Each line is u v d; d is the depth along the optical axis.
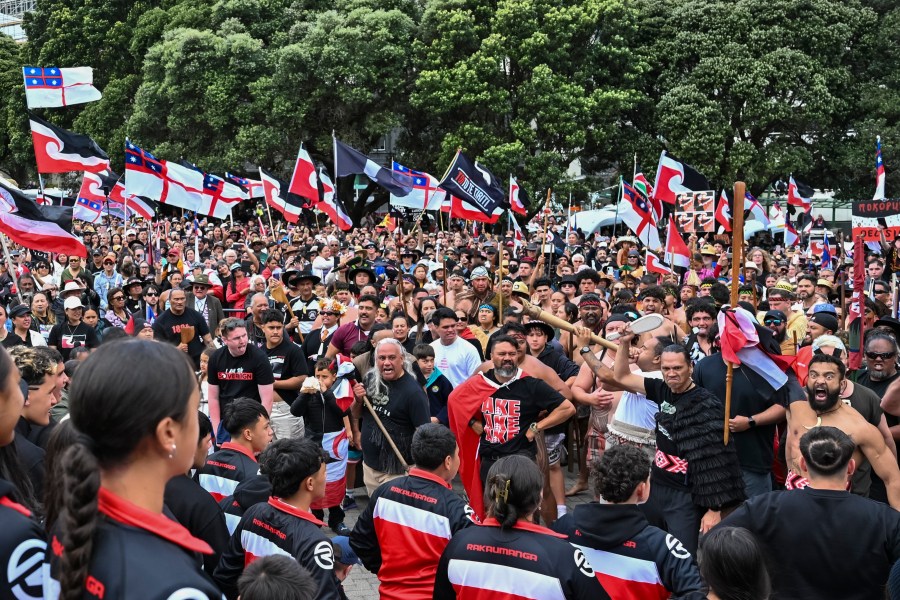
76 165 16.38
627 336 7.13
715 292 11.09
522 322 10.59
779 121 36.72
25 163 54.72
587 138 37.84
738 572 3.46
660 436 6.52
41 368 5.00
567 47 36.41
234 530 4.75
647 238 16.88
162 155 39.81
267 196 23.59
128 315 14.06
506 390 7.16
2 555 2.22
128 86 45.72
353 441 9.26
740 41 37.16
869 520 4.27
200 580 2.00
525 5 35.91
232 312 15.28
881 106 36.72
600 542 4.35
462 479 7.34
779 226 29.41
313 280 12.98
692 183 16.48
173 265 19.97
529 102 35.78
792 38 36.59
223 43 38.81
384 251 23.80
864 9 38.06
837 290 15.31
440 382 8.93
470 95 35.81
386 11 38.91
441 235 24.73
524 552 4.03
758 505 4.45
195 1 43.78
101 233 29.34
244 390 8.41
